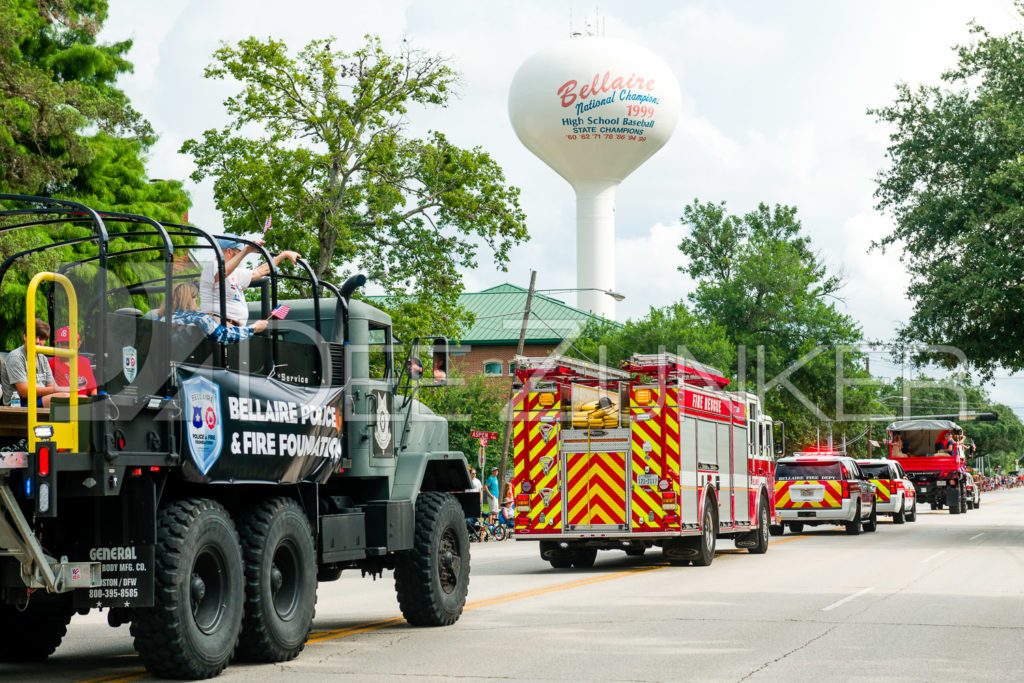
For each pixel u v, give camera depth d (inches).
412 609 451.2
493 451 1907.0
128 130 1215.6
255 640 352.2
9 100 938.1
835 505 1210.6
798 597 574.9
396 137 1359.5
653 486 740.7
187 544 319.0
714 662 364.2
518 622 472.7
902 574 715.4
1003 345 1189.1
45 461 290.5
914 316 1205.7
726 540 1143.6
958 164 1210.0
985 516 1830.7
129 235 336.8
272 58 1330.0
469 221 1395.2
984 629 449.1
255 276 369.7
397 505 430.9
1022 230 1128.8
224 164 1374.3
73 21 1131.9
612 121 2407.7
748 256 2522.1
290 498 377.1
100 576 310.7
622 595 587.5
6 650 374.9
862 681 329.7
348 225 1362.0
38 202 323.3
